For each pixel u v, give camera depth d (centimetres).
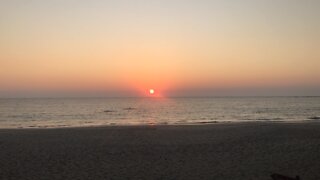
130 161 1612
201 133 2584
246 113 6241
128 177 1330
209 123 3794
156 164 1549
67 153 1798
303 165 1502
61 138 2366
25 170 1440
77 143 2127
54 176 1344
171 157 1698
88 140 2258
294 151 1802
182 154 1770
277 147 1916
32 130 2966
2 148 1948
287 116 5409
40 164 1547
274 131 2578
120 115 5903
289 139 2194
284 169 1434
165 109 7931
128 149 1909
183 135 2483
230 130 2745
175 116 5566
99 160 1633
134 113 6462
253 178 1303
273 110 7188
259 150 1841
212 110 7319
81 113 6500
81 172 1405
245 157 1680
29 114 6238
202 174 1369
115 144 2080
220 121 4347
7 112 6881
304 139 2191
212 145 2019
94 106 10012
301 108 8000
